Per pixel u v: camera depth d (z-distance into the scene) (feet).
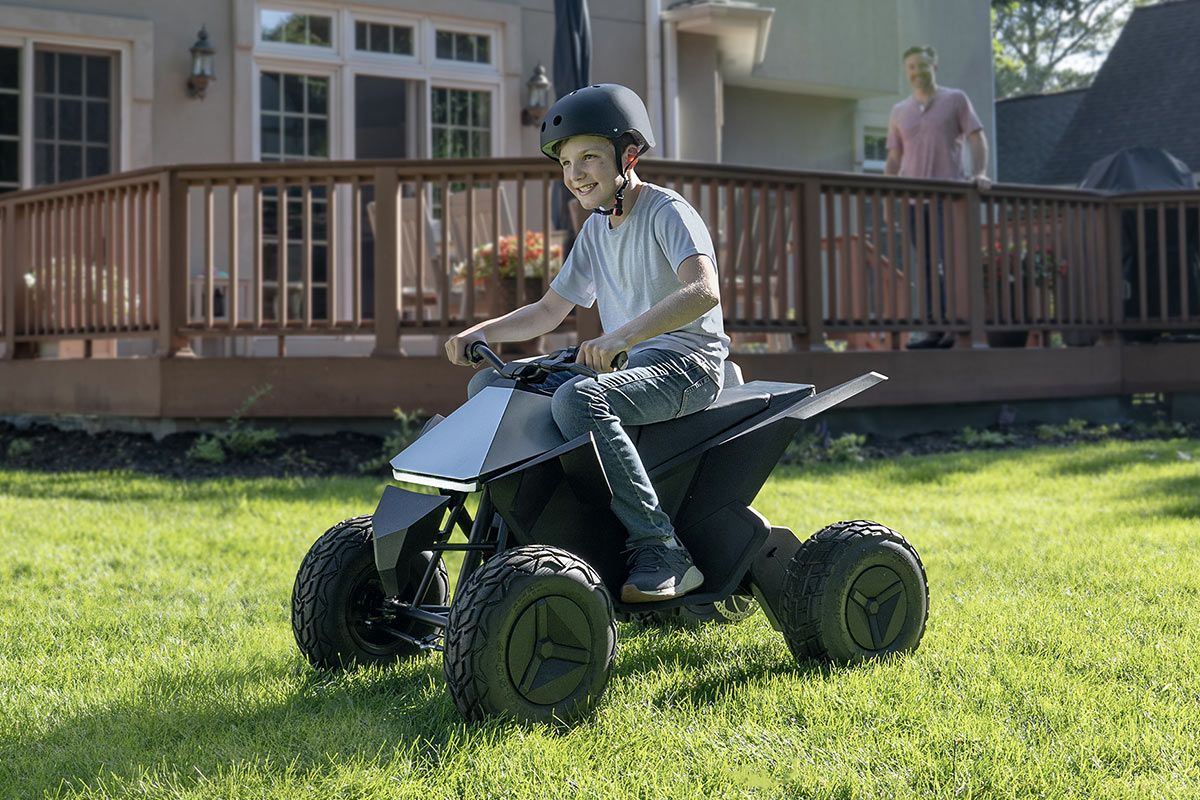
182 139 32.19
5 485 20.58
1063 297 30.66
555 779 7.40
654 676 9.84
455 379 23.65
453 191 34.78
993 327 29.12
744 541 10.14
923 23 51.01
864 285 27.27
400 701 9.18
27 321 27.32
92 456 23.61
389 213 23.58
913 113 31.71
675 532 10.17
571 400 9.11
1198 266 31.63
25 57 30.78
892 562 10.27
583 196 9.90
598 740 8.14
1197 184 73.67
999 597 12.48
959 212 28.84
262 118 33.42
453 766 7.54
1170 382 31.30
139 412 24.25
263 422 24.18
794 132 47.44
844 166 48.75
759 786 7.36
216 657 10.37
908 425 27.99
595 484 9.14
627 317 10.28
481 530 9.38
